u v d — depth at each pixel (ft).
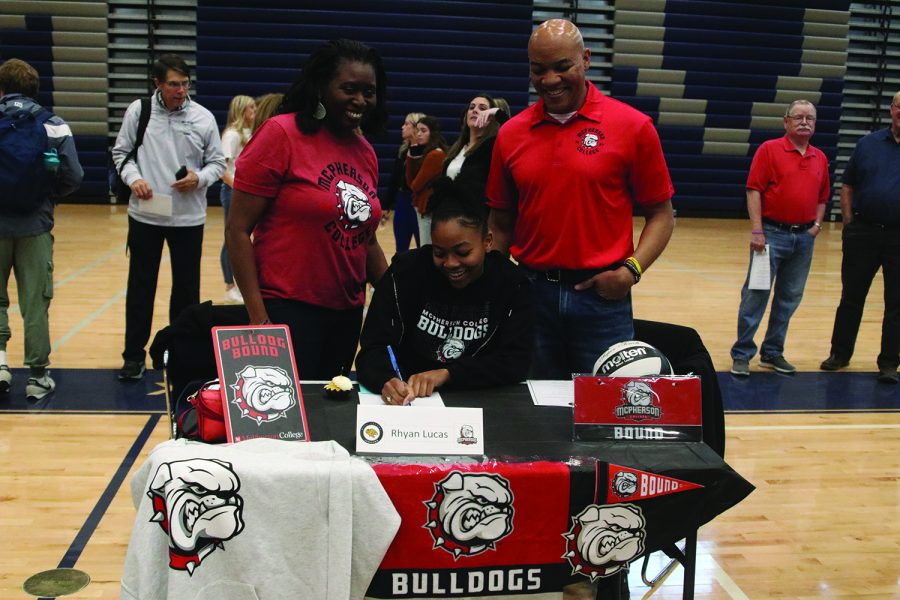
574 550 6.23
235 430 6.25
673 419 6.68
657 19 42.86
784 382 17.90
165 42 40.57
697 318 22.94
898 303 17.76
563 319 9.04
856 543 10.78
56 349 18.11
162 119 15.97
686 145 43.83
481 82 41.88
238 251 8.45
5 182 13.88
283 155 8.30
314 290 8.68
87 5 39.50
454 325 7.83
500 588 6.22
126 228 33.88
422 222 21.33
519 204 9.23
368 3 40.75
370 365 7.50
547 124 8.80
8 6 39.04
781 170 17.44
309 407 7.10
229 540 5.69
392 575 6.08
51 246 14.85
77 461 12.44
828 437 14.76
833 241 38.73
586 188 8.66
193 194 16.08
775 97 44.19
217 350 6.43
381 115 8.90
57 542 10.03
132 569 5.67
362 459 6.08
